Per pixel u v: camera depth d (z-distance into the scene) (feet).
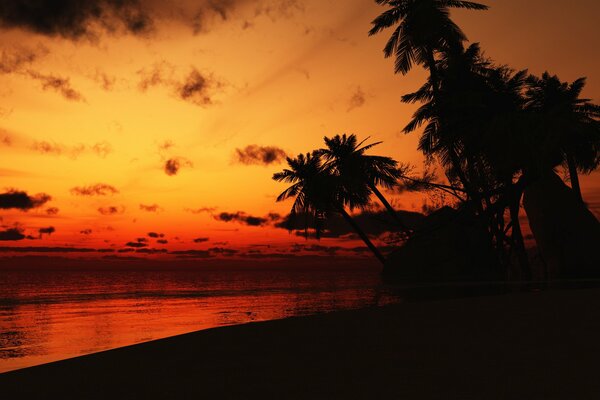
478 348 18.61
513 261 125.59
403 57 101.55
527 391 12.55
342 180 135.54
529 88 108.37
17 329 46.85
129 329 44.42
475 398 12.22
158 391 15.01
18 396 15.25
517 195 107.04
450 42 100.83
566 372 14.32
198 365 18.67
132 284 216.54
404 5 101.65
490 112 102.99
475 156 106.11
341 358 18.38
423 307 34.30
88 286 191.21
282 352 20.47
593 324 23.13
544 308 29.86
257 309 60.18
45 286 195.42
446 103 102.01
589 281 86.74
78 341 38.01
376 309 34.73
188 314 56.75
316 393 13.69
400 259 125.49
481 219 110.11
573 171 122.21
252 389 14.56
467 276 116.47
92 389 15.71
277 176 145.28
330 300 69.41
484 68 105.50
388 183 138.31
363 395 13.17
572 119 95.35
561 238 107.55
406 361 17.08
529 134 95.25
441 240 122.42
